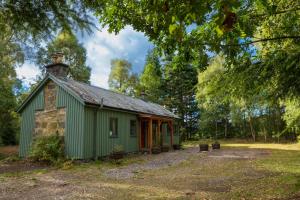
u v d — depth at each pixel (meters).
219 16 2.21
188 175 9.98
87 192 7.57
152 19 3.51
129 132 18.61
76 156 14.13
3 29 5.09
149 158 16.08
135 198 6.88
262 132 35.06
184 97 42.56
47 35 5.21
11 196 7.23
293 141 30.75
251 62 4.73
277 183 7.75
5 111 22.98
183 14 2.66
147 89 40.66
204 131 39.78
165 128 25.06
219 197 6.69
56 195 7.28
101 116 15.74
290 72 4.44
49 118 15.31
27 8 4.75
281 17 4.79
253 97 5.09
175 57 4.35
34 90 15.77
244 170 10.62
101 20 4.28
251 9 4.26
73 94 14.43
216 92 5.17
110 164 13.49
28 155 15.02
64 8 4.91
